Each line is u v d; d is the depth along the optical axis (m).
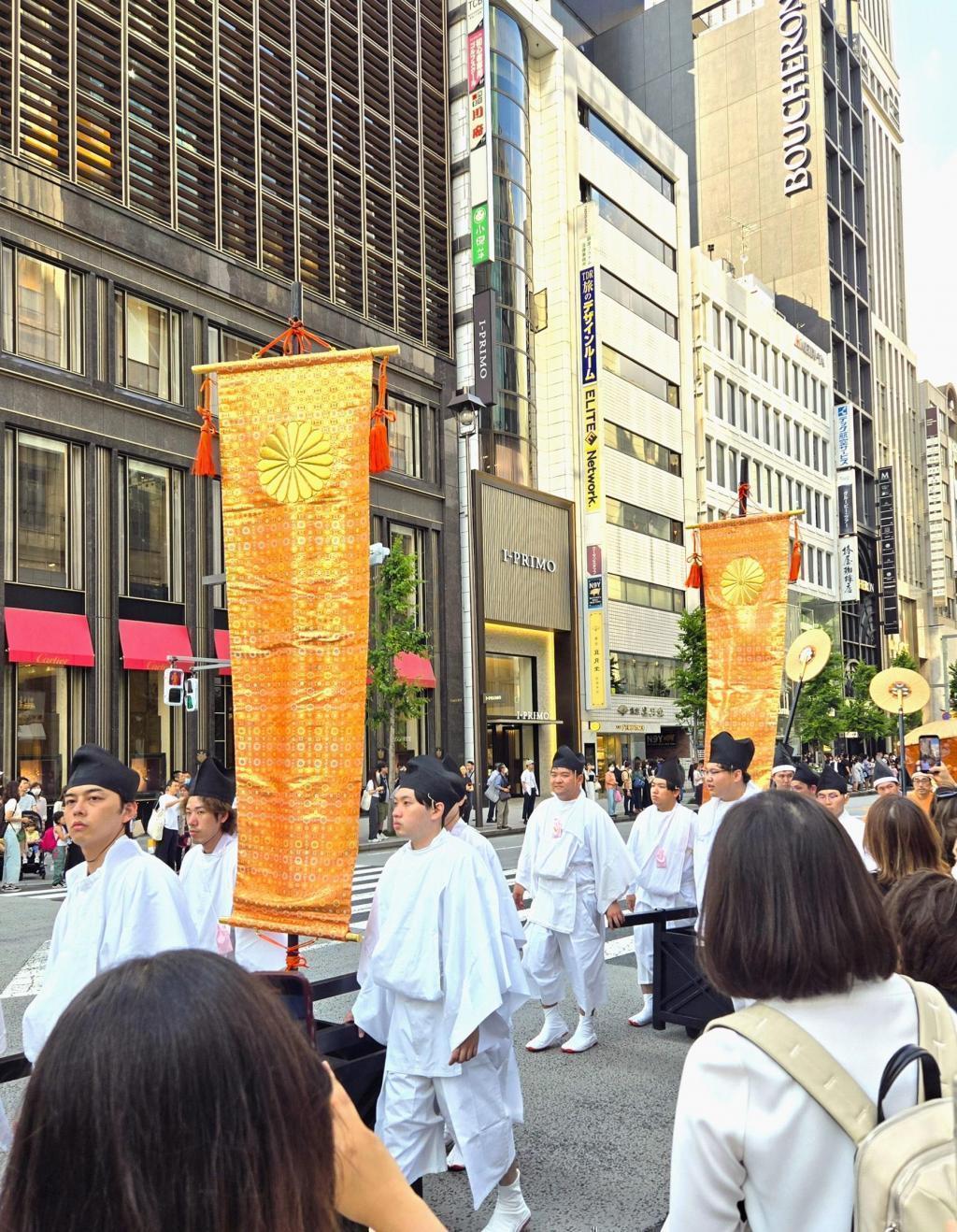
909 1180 1.41
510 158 39.12
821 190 71.25
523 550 38.47
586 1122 5.46
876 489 78.44
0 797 20.27
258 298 28.34
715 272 53.97
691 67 74.38
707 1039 1.68
